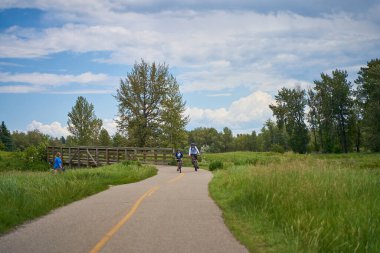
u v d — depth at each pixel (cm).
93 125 6825
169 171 3016
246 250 730
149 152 4066
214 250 730
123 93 4888
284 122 10425
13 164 4628
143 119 4772
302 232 809
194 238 819
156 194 1510
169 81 4847
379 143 7262
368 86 8256
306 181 1178
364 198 1034
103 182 1950
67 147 4569
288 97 10231
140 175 2364
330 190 1090
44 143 4959
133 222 979
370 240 764
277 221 934
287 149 13250
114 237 826
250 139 17075
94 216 1060
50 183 1495
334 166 1650
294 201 1006
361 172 1567
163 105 4769
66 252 714
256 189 1208
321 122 9788
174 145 4756
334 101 9425
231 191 1454
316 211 920
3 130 12688
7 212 979
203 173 2733
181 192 1570
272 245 765
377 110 7412
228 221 980
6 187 1226
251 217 993
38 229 903
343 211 910
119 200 1357
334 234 763
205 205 1237
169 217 1042
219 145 16975
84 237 825
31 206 1095
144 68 4897
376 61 8744
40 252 714
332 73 9650
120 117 4925
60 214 1094
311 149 10400
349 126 9456
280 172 1396
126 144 4919
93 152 4362
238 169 2119
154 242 785
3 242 786
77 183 1598
